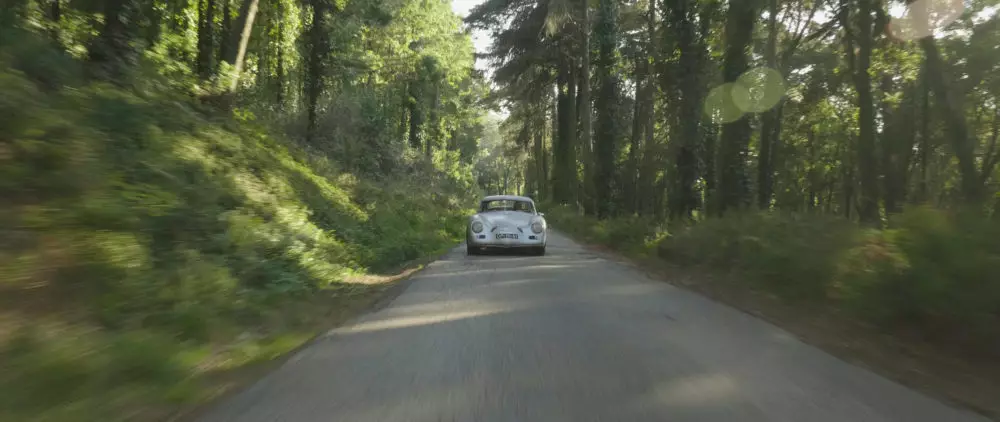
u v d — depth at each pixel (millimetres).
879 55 20656
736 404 4203
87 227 6297
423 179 36656
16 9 10633
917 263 6152
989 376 4949
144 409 4129
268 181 13039
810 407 4141
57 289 5367
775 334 6406
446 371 5047
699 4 18141
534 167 69875
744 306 8141
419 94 45156
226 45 18719
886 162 24062
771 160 26375
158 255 7027
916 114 27281
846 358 5445
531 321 7074
